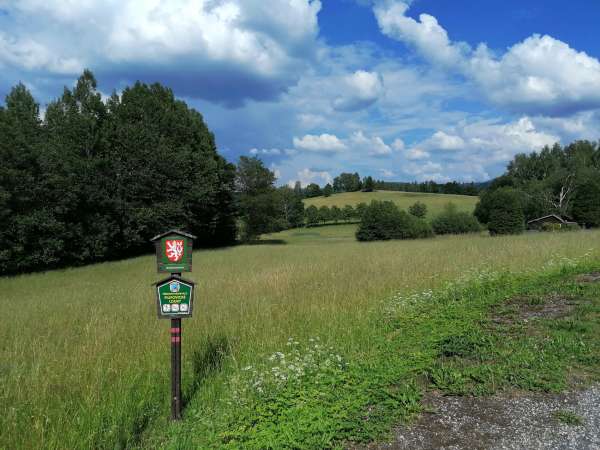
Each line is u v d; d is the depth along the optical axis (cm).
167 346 671
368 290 1066
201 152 4769
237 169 6319
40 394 503
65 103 3906
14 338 803
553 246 1577
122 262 3138
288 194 8631
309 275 1386
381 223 5059
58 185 3123
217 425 434
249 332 738
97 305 1155
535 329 689
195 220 4638
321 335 719
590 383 496
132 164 3919
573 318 718
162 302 454
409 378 537
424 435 409
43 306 1220
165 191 4200
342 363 580
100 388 505
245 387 500
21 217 2914
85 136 3684
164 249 455
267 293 1107
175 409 459
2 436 412
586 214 4844
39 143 3256
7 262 2861
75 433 411
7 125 3158
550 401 462
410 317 816
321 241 6081
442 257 1606
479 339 654
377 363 578
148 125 4219
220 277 1631
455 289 1016
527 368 540
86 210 3534
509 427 416
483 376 519
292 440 388
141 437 429
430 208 9406
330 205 11275
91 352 646
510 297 914
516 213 4019
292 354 626
